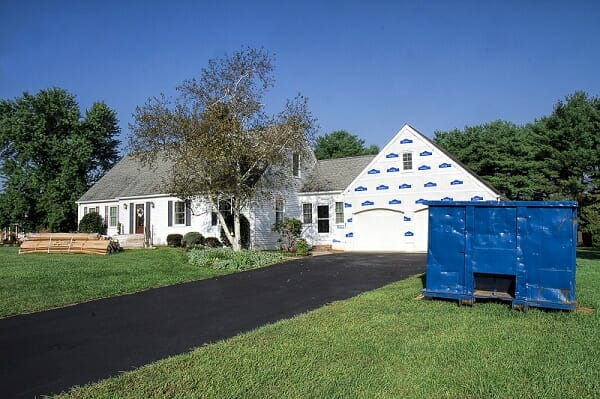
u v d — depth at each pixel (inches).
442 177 1006.4
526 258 358.9
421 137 1034.7
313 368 228.7
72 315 374.0
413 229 1039.0
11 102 1670.8
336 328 305.3
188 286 523.2
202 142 780.6
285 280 561.6
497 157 1684.3
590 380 208.8
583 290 432.5
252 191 887.7
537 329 297.3
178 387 208.8
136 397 198.4
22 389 214.5
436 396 193.5
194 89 820.0
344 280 550.0
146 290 496.1
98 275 581.9
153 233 1219.9
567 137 1496.1
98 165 1854.1
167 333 315.9
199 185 861.2
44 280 536.4
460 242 385.1
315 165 1290.6
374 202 1088.2
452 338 276.5
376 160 1090.7
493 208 373.4
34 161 1632.6
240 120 831.1
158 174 1284.4
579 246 1384.1
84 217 1349.7
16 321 353.4
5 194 1568.7
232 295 464.1
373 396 194.2
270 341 279.0
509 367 226.1
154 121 812.0
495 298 371.9
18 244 1401.3
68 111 1711.4
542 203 355.9
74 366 247.3
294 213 1187.3
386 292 440.5
